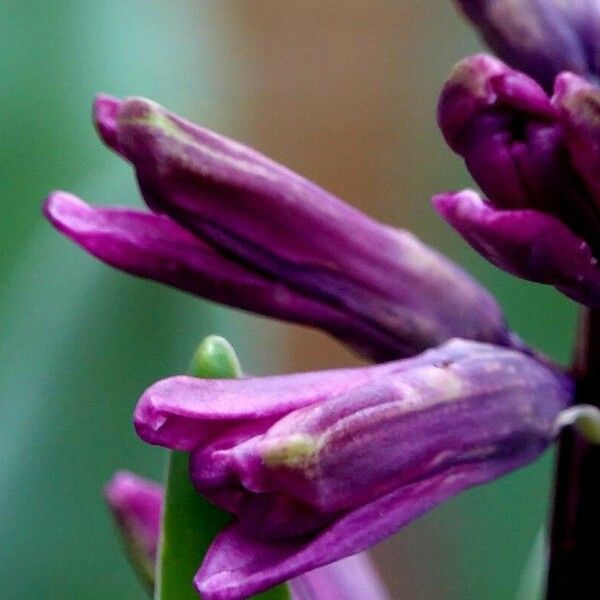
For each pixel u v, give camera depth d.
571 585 0.20
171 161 0.19
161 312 0.22
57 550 0.23
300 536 0.18
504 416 0.19
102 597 0.23
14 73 0.23
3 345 0.22
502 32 0.20
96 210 0.20
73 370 0.22
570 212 0.19
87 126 0.23
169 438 0.18
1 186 0.23
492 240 0.19
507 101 0.19
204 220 0.19
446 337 0.20
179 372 0.22
